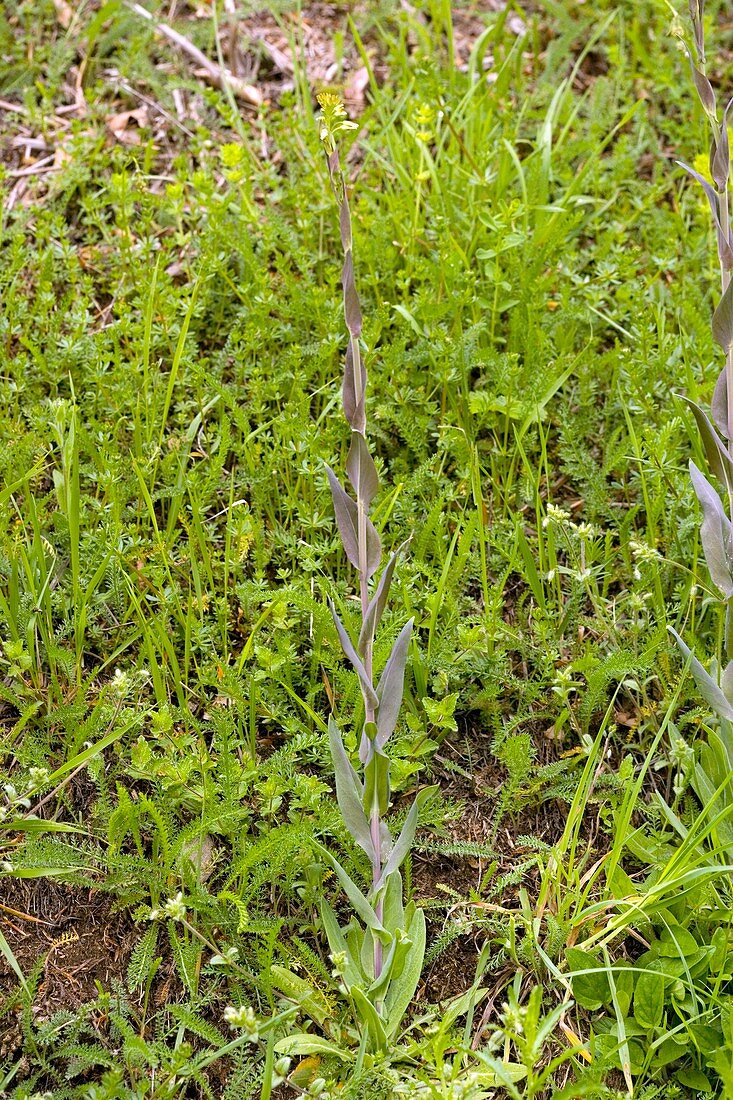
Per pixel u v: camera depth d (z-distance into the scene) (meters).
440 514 2.88
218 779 2.47
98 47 4.34
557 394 3.42
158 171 4.04
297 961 2.33
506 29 4.65
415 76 4.01
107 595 2.80
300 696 2.78
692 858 2.44
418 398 3.21
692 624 2.85
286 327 3.36
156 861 2.45
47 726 2.66
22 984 2.27
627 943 2.46
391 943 2.15
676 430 3.14
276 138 3.93
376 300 3.50
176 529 3.06
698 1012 2.29
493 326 3.42
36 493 3.14
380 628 2.71
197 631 2.75
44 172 3.95
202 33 4.38
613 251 3.64
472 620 2.70
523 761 2.51
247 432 3.02
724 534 2.28
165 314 3.34
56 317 3.33
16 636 2.66
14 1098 2.17
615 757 2.75
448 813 2.53
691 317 3.36
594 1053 2.24
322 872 2.44
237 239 3.49
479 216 3.50
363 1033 2.19
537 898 2.52
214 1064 2.27
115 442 3.06
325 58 4.46
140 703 2.67
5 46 4.26
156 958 2.38
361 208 3.60
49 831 2.47
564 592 3.04
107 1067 2.26
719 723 2.56
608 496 3.19
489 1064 1.99
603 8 4.65
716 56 4.51
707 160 3.78
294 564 3.00
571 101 4.24
